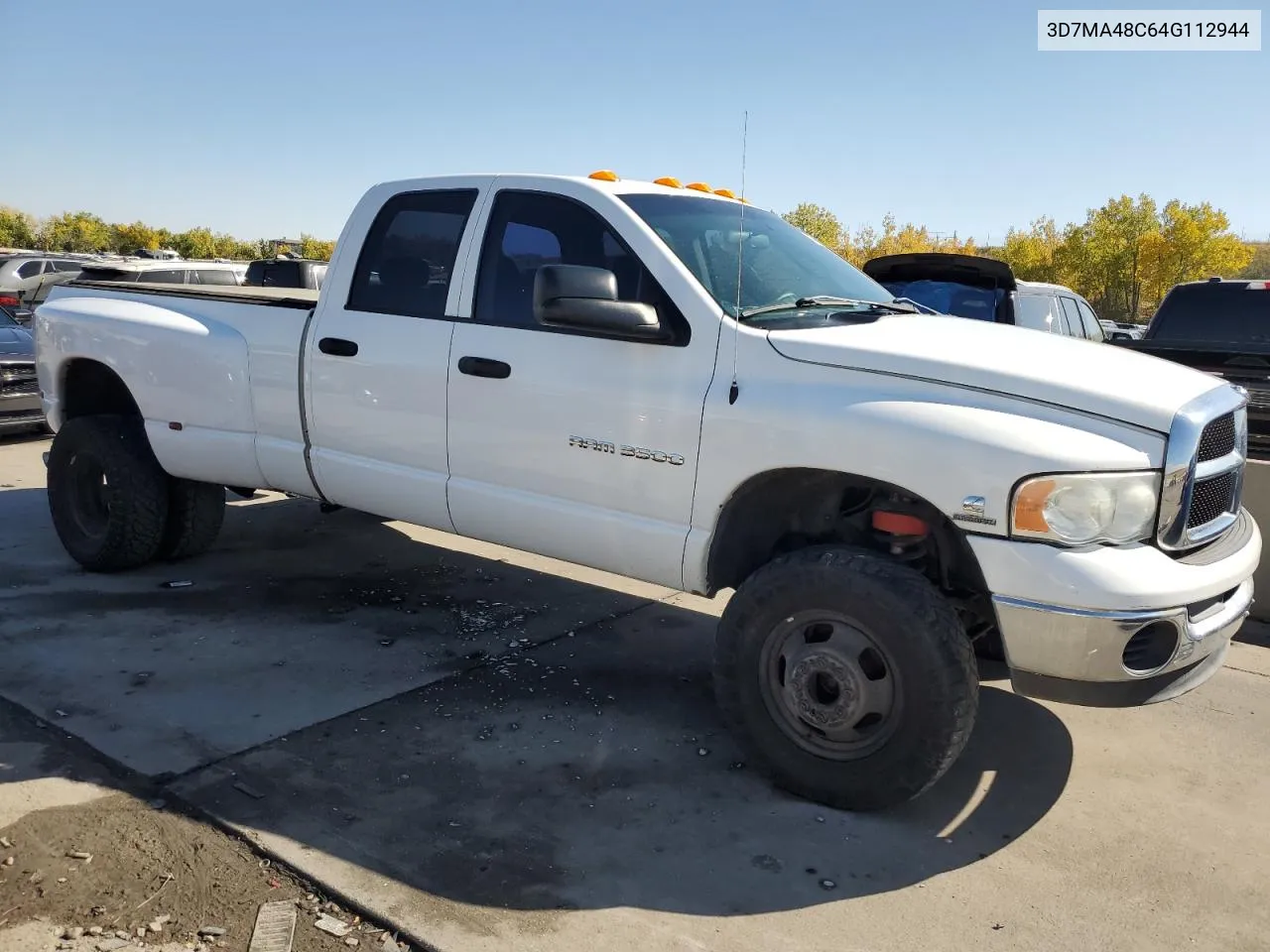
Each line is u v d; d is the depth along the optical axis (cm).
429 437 424
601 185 396
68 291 589
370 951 261
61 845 301
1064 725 415
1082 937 276
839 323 363
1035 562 295
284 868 294
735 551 366
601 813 331
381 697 416
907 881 300
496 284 411
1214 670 327
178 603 519
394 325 432
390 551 629
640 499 368
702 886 294
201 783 339
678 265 365
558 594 561
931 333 354
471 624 507
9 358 962
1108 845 324
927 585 314
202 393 495
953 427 305
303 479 477
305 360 461
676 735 392
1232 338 786
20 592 527
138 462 538
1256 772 378
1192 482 303
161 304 532
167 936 263
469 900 281
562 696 424
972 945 271
